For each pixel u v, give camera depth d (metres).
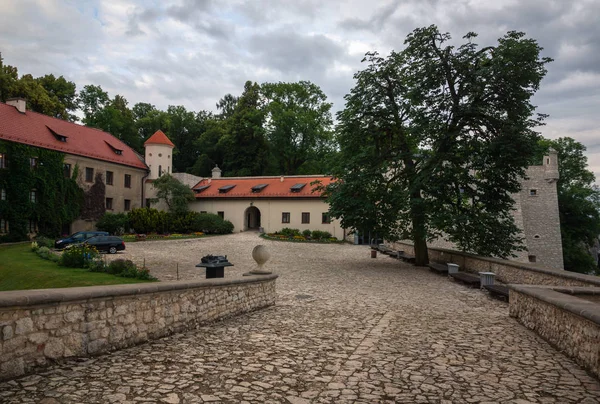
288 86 59.50
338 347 6.86
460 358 6.23
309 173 58.53
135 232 41.09
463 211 21.75
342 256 29.45
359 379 5.22
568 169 55.19
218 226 43.50
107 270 19.44
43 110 46.50
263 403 4.36
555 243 47.78
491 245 21.42
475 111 20.53
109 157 43.31
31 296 4.77
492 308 11.41
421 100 22.03
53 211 36.66
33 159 35.72
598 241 68.81
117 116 59.56
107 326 5.91
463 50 21.12
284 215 45.41
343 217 22.86
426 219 21.41
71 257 21.62
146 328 6.68
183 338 7.14
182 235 39.72
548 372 5.54
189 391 4.61
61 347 5.21
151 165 48.47
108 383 4.71
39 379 4.67
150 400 4.29
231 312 9.48
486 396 4.65
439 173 20.89
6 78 42.94
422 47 21.52
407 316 9.95
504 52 19.84
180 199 43.94
